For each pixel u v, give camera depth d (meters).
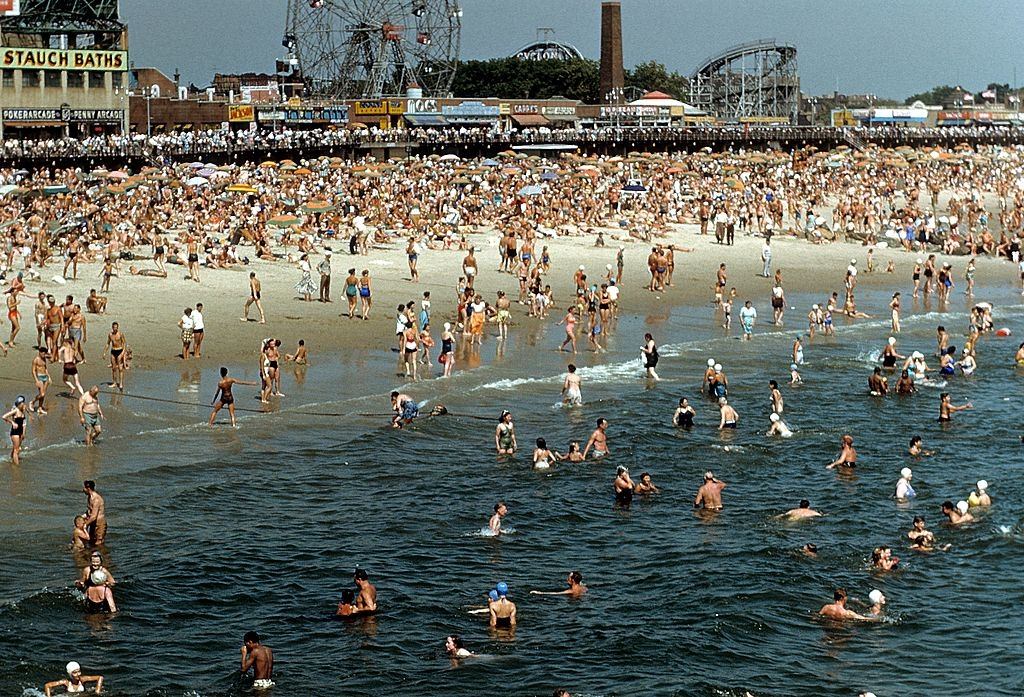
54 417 39.88
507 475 37.97
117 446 37.78
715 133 165.62
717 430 43.31
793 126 188.00
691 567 31.27
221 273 63.34
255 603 28.66
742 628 27.98
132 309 54.59
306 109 146.88
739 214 95.75
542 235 81.50
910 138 186.25
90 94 124.25
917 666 26.42
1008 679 25.81
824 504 36.09
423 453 39.59
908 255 85.75
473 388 46.84
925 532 32.94
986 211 118.88
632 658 26.44
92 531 30.89
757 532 33.78
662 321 61.34
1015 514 35.19
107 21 123.81
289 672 25.55
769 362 53.59
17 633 26.38
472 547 32.41
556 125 168.38
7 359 45.81
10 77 118.06
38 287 56.59
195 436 39.34
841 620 28.52
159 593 28.73
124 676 24.98
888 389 49.53
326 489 35.97
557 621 28.20
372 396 44.84
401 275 66.75
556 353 53.22
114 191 85.12
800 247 86.06
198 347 48.28
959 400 48.12
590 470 38.72
